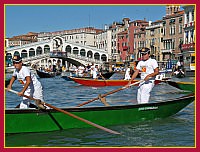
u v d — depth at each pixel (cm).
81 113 823
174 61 5250
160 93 1780
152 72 927
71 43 8512
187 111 1097
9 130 757
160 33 6569
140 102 942
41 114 786
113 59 8612
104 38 9494
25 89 762
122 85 2241
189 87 1800
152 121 930
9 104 1337
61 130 815
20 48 7994
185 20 5247
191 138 750
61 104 1326
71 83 2778
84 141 730
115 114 870
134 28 7625
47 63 9181
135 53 7525
